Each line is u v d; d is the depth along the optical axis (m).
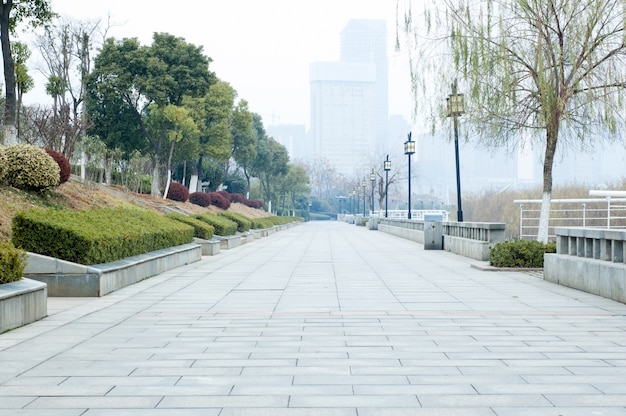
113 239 13.30
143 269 14.91
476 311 9.76
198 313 9.70
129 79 36.62
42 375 5.91
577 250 12.92
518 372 5.91
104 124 39.75
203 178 61.34
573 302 10.70
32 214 12.20
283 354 6.74
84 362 6.43
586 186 32.97
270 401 5.02
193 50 39.00
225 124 47.53
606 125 15.79
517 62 16.44
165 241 18.44
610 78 15.47
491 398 5.07
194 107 44.34
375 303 10.73
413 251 25.97
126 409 4.84
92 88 38.25
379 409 4.80
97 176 35.31
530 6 15.61
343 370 6.02
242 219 37.28
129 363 6.38
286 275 15.88
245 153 65.19
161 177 43.00
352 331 8.09
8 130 22.17
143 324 8.73
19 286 8.88
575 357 6.54
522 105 16.67
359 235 46.75
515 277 14.98
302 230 61.22
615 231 11.06
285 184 97.31
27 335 7.94
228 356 6.66
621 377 5.71
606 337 7.62
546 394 5.18
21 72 27.95
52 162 18.91
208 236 24.86
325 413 4.71
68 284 11.66
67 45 36.00
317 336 7.76
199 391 5.33
